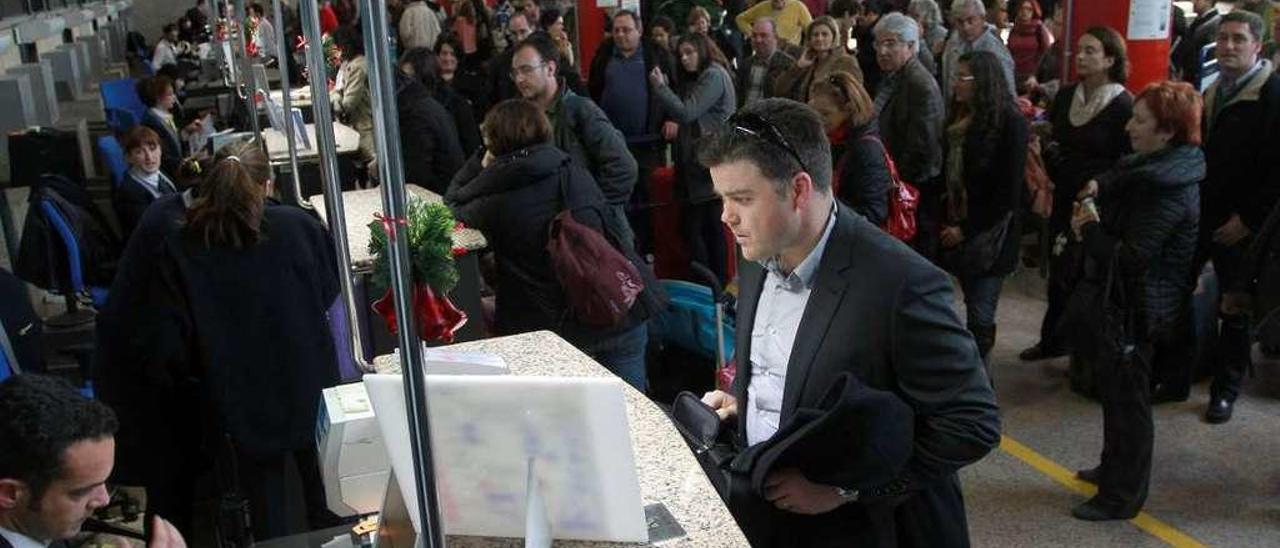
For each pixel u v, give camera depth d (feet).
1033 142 15.66
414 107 15.37
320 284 8.91
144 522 10.53
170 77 24.09
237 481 8.92
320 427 5.59
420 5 29.55
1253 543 10.63
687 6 27.32
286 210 8.93
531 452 4.35
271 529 8.79
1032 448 12.92
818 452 4.99
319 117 5.50
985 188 12.87
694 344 12.62
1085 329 10.71
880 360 5.31
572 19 32.83
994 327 13.51
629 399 6.06
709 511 4.78
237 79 18.92
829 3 31.40
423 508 3.43
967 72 12.97
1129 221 10.28
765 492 5.17
